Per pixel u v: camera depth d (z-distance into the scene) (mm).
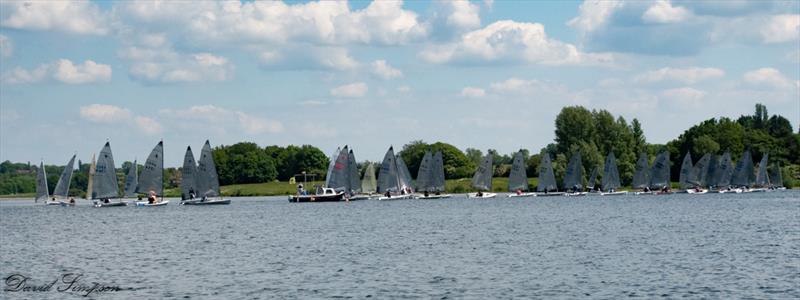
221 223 140250
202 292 63125
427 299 59188
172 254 89062
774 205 171500
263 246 95875
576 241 95812
